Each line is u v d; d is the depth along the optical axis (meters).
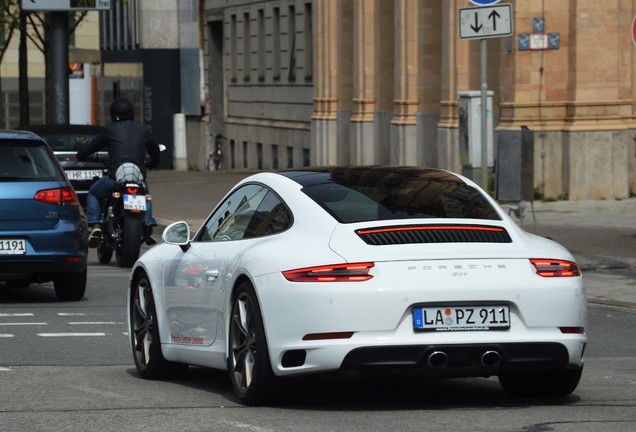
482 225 16.62
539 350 16.02
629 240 39.16
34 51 147.62
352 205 16.77
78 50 113.12
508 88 52.88
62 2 61.12
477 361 15.82
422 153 63.56
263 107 92.81
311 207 16.73
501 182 37.31
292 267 15.92
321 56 76.69
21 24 90.12
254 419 15.67
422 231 16.31
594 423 15.33
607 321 26.67
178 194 62.91
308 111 83.50
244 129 97.31
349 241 16.05
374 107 70.50
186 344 18.56
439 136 59.78
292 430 14.91
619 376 19.70
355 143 71.25
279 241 16.59
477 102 37.53
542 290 16.05
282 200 17.25
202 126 106.81
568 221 44.56
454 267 15.88
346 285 15.62
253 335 16.50
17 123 148.62
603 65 52.16
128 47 119.31
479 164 37.69
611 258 35.03
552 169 52.53
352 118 71.69
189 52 108.75
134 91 117.31
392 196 17.03
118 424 15.40
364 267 15.74
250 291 16.47
